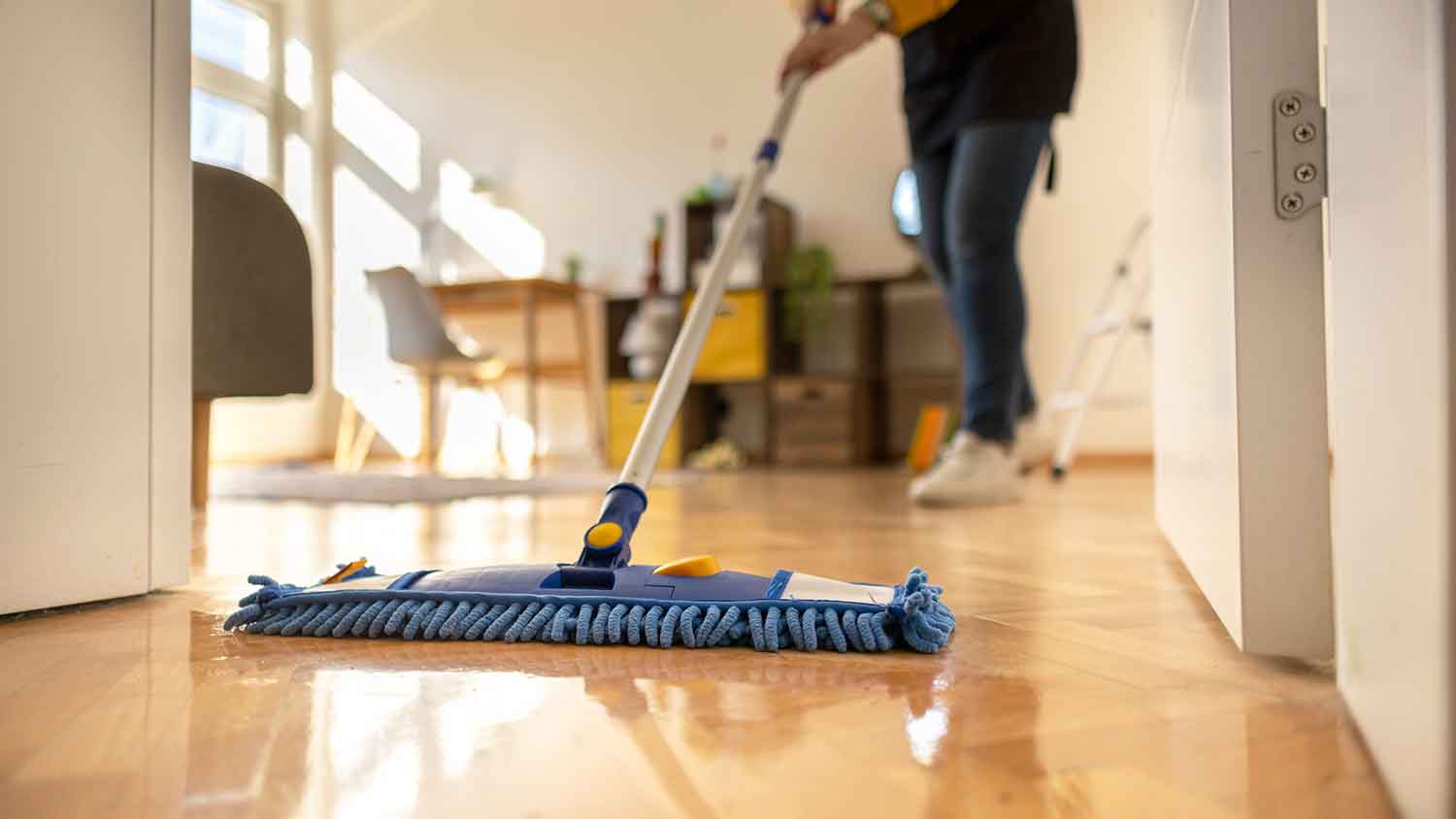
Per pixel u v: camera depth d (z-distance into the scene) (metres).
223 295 1.99
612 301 4.87
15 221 0.86
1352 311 0.47
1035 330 4.23
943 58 2.10
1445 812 0.33
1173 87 1.12
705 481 3.21
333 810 0.41
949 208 2.14
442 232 5.70
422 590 0.80
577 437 5.43
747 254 4.53
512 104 5.57
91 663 0.70
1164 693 0.60
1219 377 0.71
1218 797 0.43
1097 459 4.08
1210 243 0.76
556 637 0.75
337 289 5.86
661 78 5.23
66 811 0.41
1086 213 4.16
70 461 0.91
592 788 0.44
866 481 3.20
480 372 4.59
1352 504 0.49
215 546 1.50
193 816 0.41
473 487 2.95
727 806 0.42
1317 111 0.61
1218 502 0.73
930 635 0.71
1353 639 0.50
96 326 0.93
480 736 0.52
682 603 0.76
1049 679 0.64
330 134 5.86
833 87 4.78
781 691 0.61
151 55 0.97
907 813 0.41
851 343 4.75
